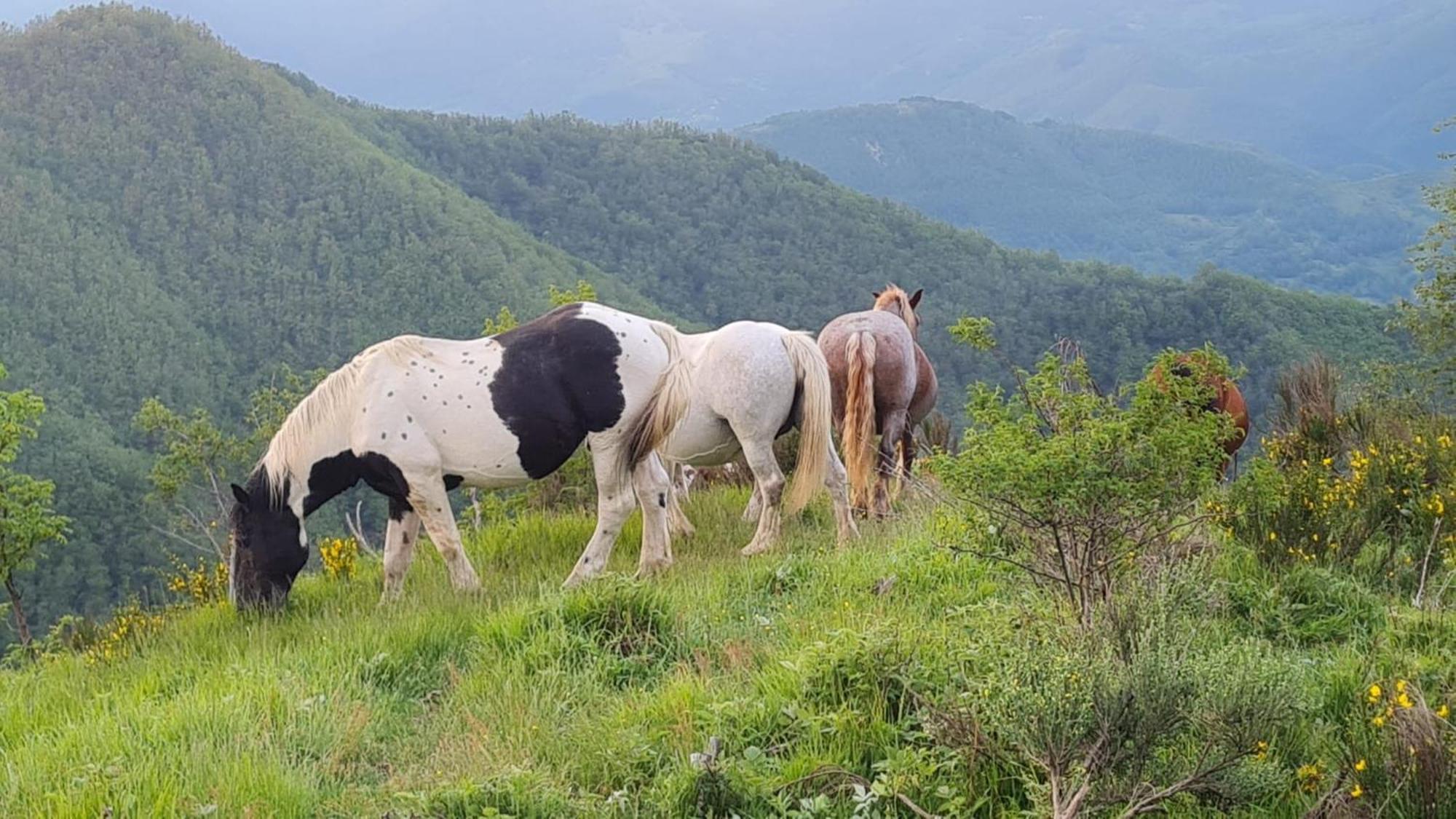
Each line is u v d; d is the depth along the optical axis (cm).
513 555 948
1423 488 755
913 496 1028
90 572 5556
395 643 664
